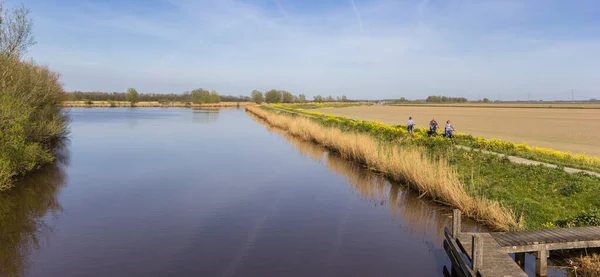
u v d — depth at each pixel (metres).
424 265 7.33
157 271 6.97
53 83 26.12
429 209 10.90
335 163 18.41
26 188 13.09
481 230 8.88
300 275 6.85
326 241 8.52
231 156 20.47
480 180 12.12
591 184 11.02
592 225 7.99
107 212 10.54
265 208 11.05
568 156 17.33
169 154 21.00
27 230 9.08
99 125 39.72
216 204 11.41
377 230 9.28
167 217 10.14
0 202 11.43
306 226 9.52
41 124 19.20
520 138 29.17
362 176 15.36
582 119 53.75
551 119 53.78
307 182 14.36
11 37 16.59
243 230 9.20
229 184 13.98
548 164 15.07
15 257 7.54
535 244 6.67
